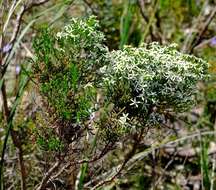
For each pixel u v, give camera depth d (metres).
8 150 1.22
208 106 1.46
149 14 1.62
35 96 0.99
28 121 1.15
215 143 1.43
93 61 0.75
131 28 1.48
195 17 1.73
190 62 0.75
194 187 1.36
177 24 1.71
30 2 0.97
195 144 1.41
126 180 1.33
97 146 0.82
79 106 0.74
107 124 0.74
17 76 1.25
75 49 0.74
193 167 1.40
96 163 1.09
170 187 1.35
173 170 1.39
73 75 0.72
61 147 0.75
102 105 0.78
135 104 0.72
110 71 0.75
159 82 0.73
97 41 0.74
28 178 1.17
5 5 0.97
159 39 1.56
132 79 0.73
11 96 1.29
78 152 0.80
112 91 0.75
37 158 1.17
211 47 1.62
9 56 0.89
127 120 0.75
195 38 1.62
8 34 1.25
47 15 1.37
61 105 0.73
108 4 1.57
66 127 0.75
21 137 1.12
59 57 0.75
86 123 0.77
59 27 1.25
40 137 0.76
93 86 0.76
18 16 0.95
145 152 1.17
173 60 0.73
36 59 0.76
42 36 0.76
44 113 0.77
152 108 0.75
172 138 1.39
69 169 0.93
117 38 1.53
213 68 1.34
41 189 0.82
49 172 0.80
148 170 1.35
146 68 0.73
